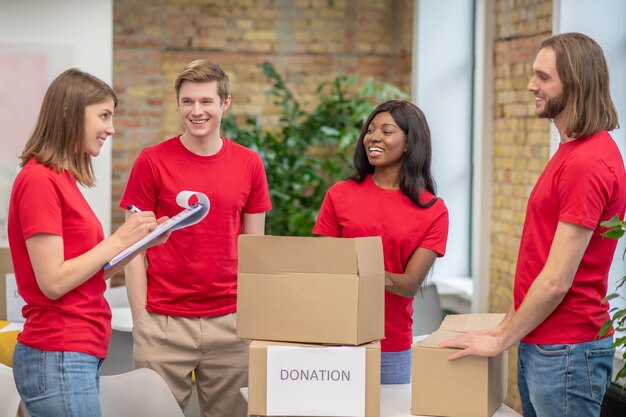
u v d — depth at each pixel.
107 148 5.52
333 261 2.48
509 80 5.22
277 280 2.52
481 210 5.52
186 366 3.23
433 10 6.53
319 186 6.70
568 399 2.47
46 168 2.41
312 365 2.48
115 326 4.14
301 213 6.44
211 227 3.16
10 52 5.41
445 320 2.86
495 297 5.47
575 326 2.46
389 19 7.28
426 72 6.55
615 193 2.42
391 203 2.97
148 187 3.18
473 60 6.55
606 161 2.39
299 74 7.22
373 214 2.96
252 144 6.61
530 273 2.52
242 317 2.55
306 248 2.50
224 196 3.16
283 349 2.47
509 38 5.21
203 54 7.07
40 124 2.46
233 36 7.11
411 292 2.92
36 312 2.46
